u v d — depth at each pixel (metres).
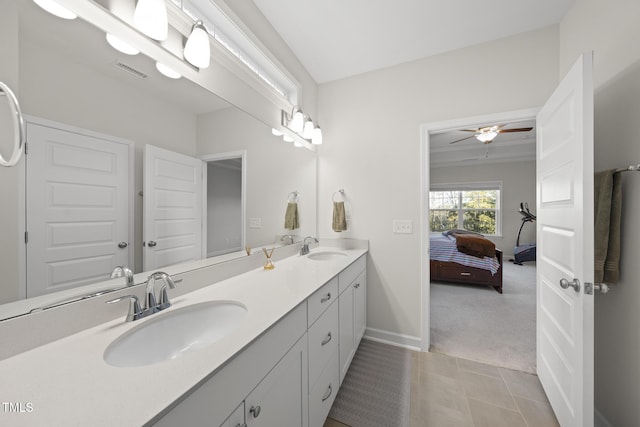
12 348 0.63
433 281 3.97
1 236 0.62
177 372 0.56
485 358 1.88
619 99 1.17
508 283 3.85
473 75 1.89
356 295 1.86
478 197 5.91
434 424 1.30
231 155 1.45
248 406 0.71
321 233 2.39
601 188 1.21
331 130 2.38
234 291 1.13
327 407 1.27
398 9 1.58
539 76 1.72
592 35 1.35
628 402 1.11
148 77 1.00
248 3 1.50
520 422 1.31
